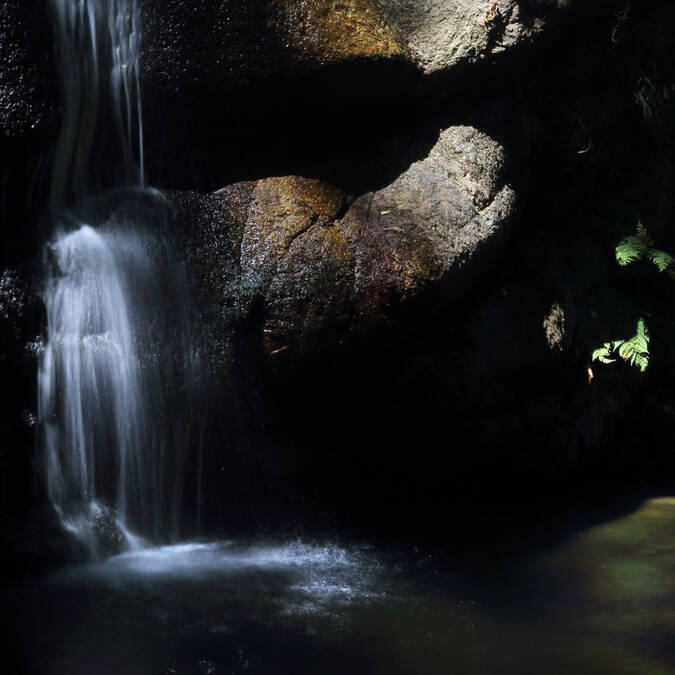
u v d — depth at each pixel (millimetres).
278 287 5184
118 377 5105
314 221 5406
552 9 6531
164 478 5309
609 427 6891
